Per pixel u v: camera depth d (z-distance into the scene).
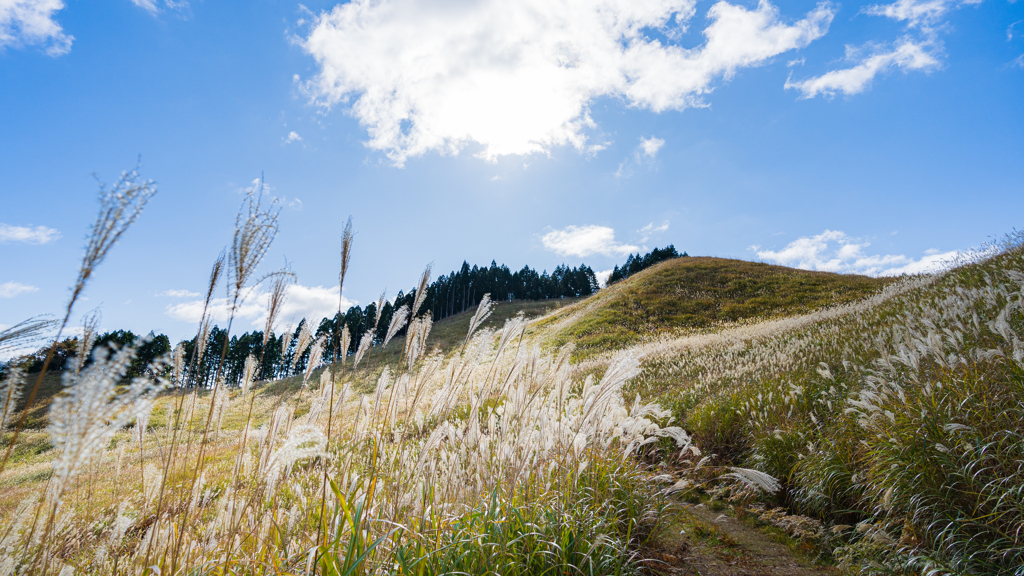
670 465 6.26
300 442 2.25
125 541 3.02
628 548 3.75
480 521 3.02
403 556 2.57
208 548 2.67
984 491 3.47
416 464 3.16
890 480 4.08
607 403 3.96
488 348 3.35
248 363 2.90
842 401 5.90
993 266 10.59
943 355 4.66
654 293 36.84
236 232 2.25
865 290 28.09
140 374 1.45
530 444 3.46
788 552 4.13
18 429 1.50
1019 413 3.80
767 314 27.36
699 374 11.05
